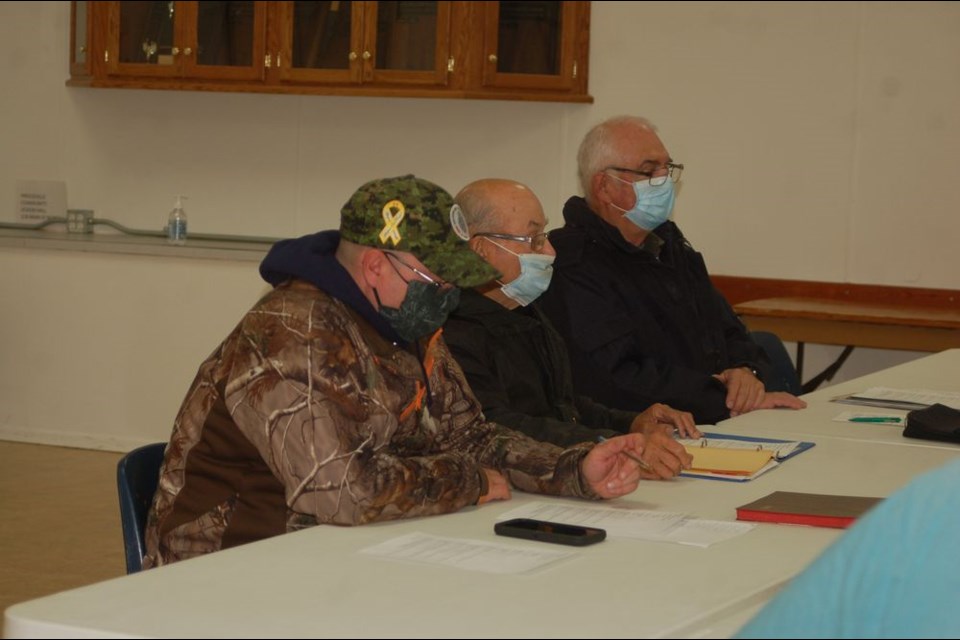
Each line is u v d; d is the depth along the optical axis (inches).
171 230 238.1
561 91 234.7
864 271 226.7
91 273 221.3
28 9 266.2
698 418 134.5
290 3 237.6
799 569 66.9
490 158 247.3
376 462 75.9
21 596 146.4
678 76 234.4
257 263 213.0
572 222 142.3
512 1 231.5
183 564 65.1
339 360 76.3
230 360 78.3
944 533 46.9
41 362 225.0
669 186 140.6
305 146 257.1
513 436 89.4
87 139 266.8
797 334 203.8
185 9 242.7
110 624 54.8
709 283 152.6
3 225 260.5
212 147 261.7
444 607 58.2
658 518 78.5
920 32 221.0
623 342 136.4
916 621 45.4
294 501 74.8
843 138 226.4
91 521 181.0
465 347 108.8
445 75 231.1
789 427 117.3
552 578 63.6
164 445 89.4
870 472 96.4
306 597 59.3
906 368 161.6
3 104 268.8
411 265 78.8
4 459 215.8
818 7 226.1
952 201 221.0
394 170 253.0
